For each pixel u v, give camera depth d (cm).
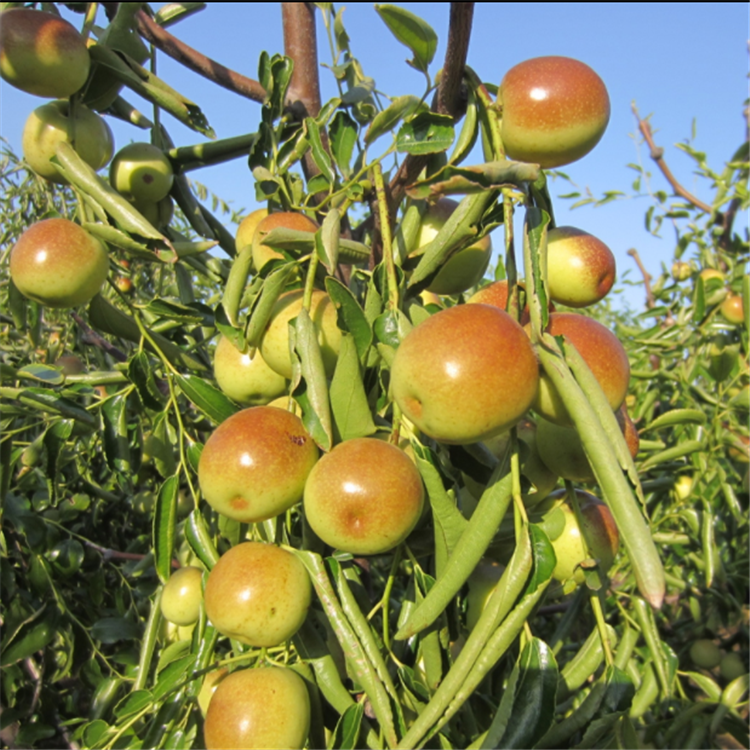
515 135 21
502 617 17
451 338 17
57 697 41
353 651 20
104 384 30
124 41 30
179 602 29
